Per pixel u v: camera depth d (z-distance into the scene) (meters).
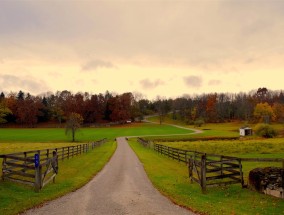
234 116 199.25
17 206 12.84
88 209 12.66
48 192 15.87
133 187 17.94
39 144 69.19
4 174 17.53
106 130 141.38
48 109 175.38
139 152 48.56
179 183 19.19
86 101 182.75
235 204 13.53
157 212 12.20
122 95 189.62
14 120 166.62
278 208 12.77
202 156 16.66
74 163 29.70
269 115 158.50
